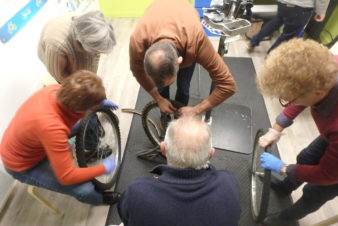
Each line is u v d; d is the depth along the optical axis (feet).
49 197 6.05
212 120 7.69
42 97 3.74
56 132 3.55
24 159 4.13
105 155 6.70
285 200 5.93
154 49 3.78
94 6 11.77
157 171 3.08
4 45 5.74
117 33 11.50
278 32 11.16
